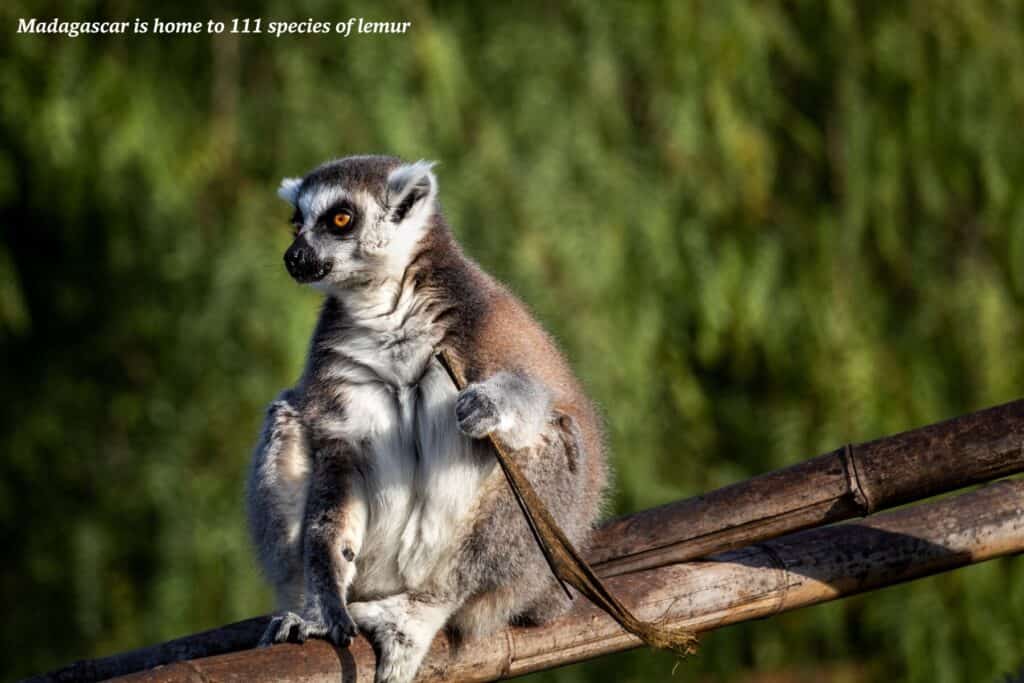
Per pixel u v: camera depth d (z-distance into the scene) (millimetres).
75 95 23359
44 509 26719
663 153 25094
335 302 13352
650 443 24875
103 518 25828
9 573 27141
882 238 25766
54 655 26266
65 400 26594
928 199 25922
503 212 23484
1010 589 25531
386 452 12617
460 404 11367
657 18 24859
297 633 10906
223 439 23844
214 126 23359
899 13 26016
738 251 25203
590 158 24188
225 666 10320
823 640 27547
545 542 10516
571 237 23469
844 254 25812
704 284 24781
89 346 26500
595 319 23422
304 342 22578
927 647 25297
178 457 24109
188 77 24016
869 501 11711
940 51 25844
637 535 12352
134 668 12008
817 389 25766
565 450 12141
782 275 25906
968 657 25266
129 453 26016
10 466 26688
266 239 22875
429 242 13250
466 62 24578
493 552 11852
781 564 12078
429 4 24828
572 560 10461
